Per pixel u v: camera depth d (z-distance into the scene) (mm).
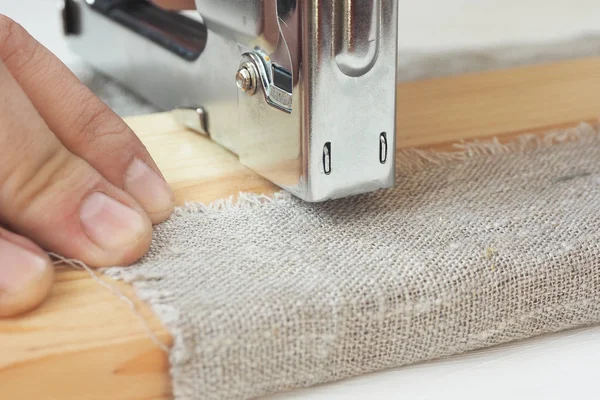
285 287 397
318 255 430
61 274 410
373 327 396
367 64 430
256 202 490
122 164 460
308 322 383
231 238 448
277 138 463
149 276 401
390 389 398
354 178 452
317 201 451
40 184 402
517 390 396
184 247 437
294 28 424
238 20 479
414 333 405
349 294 394
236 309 378
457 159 557
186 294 388
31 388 355
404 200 495
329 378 399
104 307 384
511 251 433
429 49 866
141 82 671
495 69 761
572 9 1051
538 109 638
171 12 683
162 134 587
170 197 463
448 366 417
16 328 367
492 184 519
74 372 359
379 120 446
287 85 454
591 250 437
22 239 389
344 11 416
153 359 368
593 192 505
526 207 485
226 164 542
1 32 448
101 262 411
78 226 406
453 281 411
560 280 428
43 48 459
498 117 623
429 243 442
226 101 535
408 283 405
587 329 452
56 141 411
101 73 746
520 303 423
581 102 652
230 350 371
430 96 663
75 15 762
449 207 486
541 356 425
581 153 569
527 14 1025
